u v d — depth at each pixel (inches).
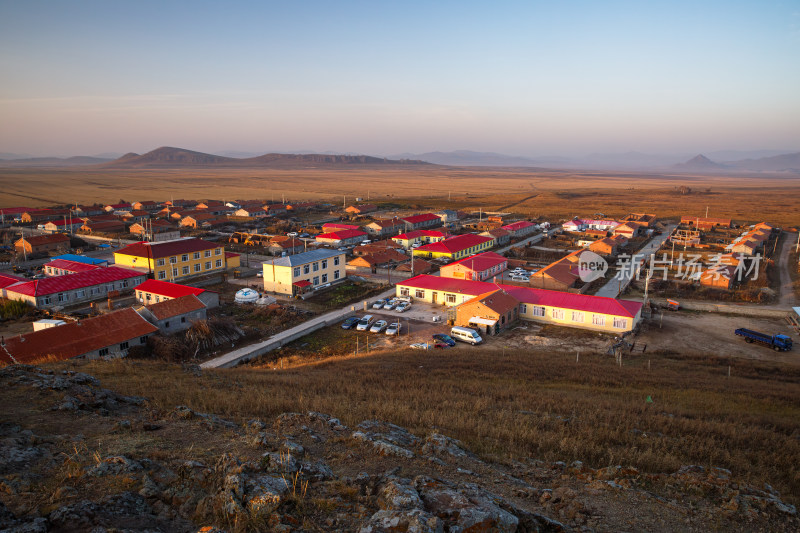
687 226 5767.7
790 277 3191.4
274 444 518.6
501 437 713.6
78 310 2364.7
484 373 1406.3
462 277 3056.1
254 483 378.9
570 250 4195.4
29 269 3238.2
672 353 1824.6
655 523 442.6
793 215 6742.1
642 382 1342.3
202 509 353.4
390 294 2790.4
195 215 5816.9
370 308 2532.0
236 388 976.9
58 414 585.6
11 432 504.4
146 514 344.2
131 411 668.7
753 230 4950.8
